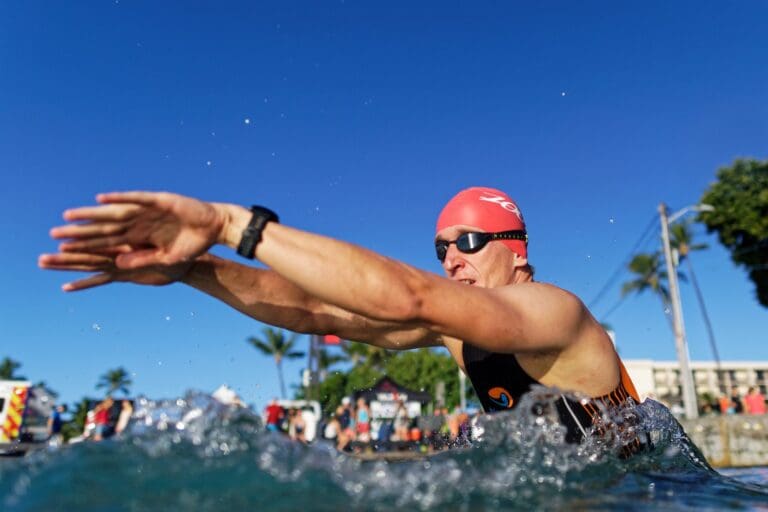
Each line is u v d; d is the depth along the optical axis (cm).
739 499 155
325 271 147
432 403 2269
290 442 157
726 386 5712
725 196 2992
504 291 180
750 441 977
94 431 435
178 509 117
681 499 150
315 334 251
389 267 152
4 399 820
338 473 143
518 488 149
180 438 150
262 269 234
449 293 158
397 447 831
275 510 120
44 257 158
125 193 146
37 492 121
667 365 5641
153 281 197
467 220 242
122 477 129
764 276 2911
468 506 133
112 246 157
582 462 184
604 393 212
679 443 238
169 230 154
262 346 4512
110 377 2903
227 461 140
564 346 195
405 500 133
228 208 158
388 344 266
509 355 214
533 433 184
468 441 249
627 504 141
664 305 3284
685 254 3431
